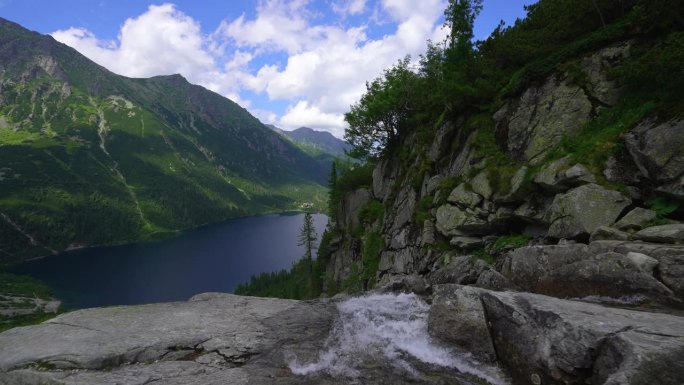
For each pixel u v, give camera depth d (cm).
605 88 1820
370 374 815
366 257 4284
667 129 1284
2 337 948
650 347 583
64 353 838
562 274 1130
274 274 15038
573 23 2250
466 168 2489
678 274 896
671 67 1346
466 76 2867
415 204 3222
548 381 707
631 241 1136
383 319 1155
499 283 1318
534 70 2200
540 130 2042
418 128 3825
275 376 800
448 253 2405
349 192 5803
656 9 1689
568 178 1588
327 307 1285
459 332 942
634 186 1403
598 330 666
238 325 1086
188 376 791
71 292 17775
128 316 1121
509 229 2056
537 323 775
